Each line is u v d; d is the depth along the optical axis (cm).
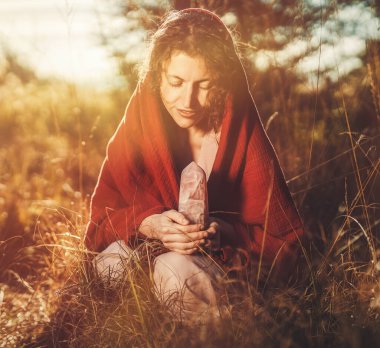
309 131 417
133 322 239
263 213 276
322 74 425
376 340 225
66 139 543
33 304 296
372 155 369
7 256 342
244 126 270
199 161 273
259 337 225
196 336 227
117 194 281
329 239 332
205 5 424
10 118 651
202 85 247
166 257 243
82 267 270
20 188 444
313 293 255
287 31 430
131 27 456
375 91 350
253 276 265
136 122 272
